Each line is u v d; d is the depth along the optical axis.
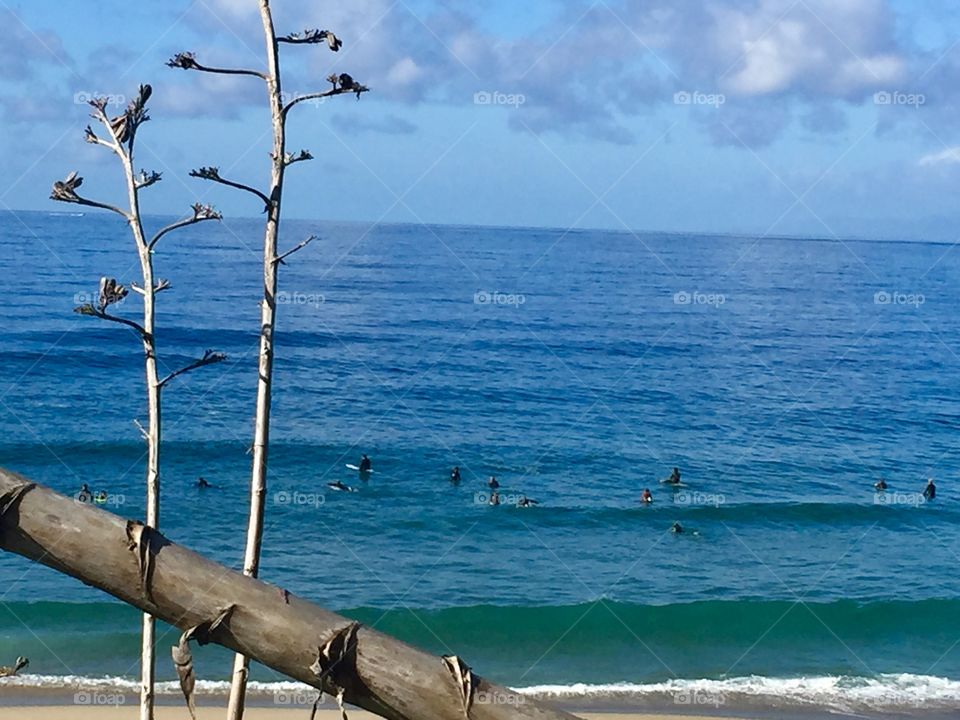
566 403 48.47
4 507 2.28
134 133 8.52
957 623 23.92
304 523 29.64
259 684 18.73
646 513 32.44
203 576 2.31
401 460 37.06
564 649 22.02
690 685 20.11
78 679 18.75
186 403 43.47
